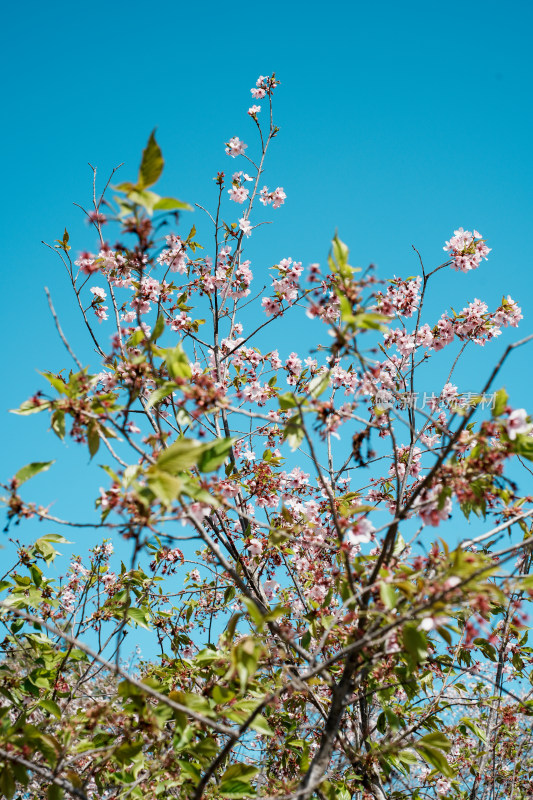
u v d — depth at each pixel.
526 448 3.32
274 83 7.68
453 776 3.92
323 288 5.05
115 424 3.53
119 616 5.36
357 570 3.77
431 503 3.59
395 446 3.93
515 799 6.26
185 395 3.50
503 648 5.08
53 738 3.57
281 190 7.38
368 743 4.69
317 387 3.75
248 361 6.72
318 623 4.33
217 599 6.88
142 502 3.01
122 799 3.87
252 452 6.15
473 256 5.98
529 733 6.44
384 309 3.66
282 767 5.05
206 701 3.75
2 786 3.37
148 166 2.95
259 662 3.94
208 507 3.61
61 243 5.60
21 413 3.50
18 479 3.27
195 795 3.46
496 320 6.08
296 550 5.47
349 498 4.98
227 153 7.46
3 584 4.94
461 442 3.36
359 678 3.68
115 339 3.88
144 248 3.12
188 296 6.43
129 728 4.16
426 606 2.98
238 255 6.71
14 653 5.39
